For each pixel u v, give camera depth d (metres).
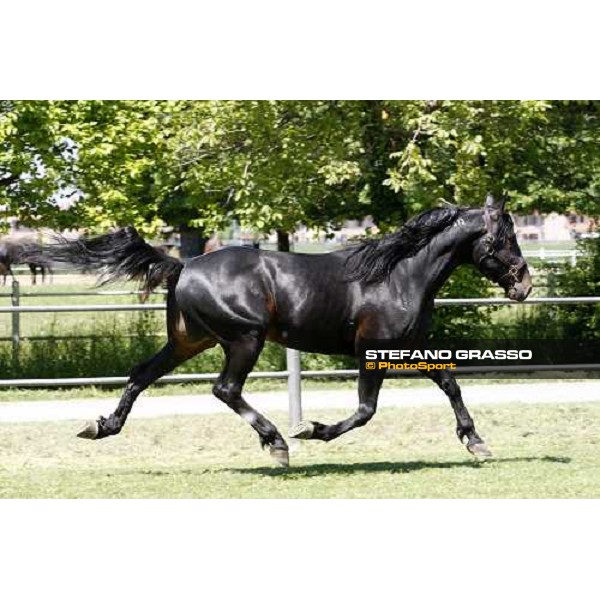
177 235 27.38
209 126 16.70
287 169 17.05
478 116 16.61
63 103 16.84
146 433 12.38
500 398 14.73
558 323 18.62
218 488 9.30
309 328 9.94
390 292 10.00
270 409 13.96
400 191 17.81
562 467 10.12
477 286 17.77
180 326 10.12
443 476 9.70
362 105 17.17
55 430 12.50
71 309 12.57
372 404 10.01
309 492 9.06
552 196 17.70
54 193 16.62
